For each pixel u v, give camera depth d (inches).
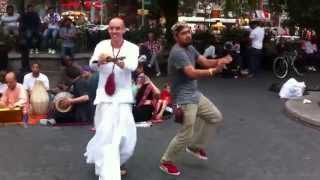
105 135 198.1
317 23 738.2
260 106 404.8
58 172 222.2
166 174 219.9
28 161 239.0
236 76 599.2
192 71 205.2
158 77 581.0
